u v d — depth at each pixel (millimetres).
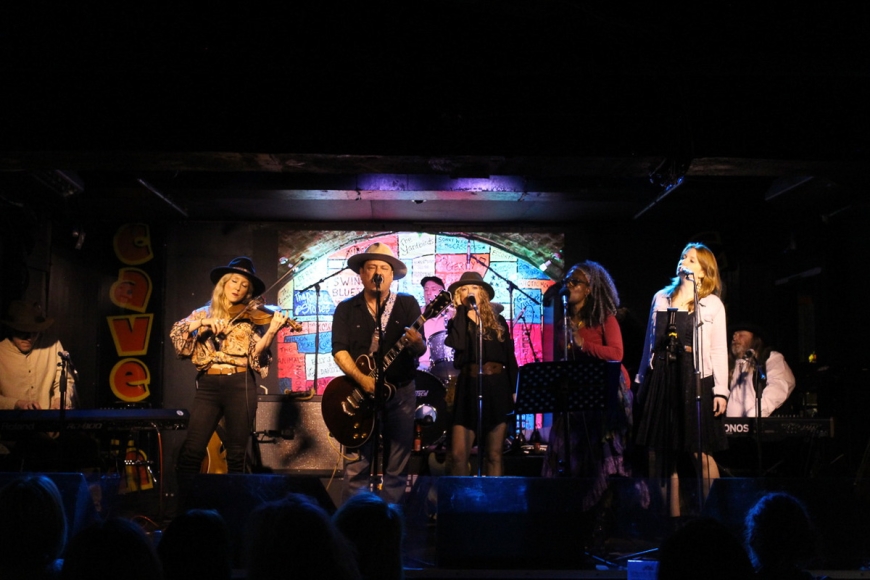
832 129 4828
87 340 7848
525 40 4730
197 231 8008
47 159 4816
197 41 4656
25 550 2381
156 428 5082
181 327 4992
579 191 6770
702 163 4898
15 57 4586
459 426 4875
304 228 8086
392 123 4742
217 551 2121
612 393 4148
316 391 7395
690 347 4422
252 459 6457
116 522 1919
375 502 2307
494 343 4973
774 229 7828
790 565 2510
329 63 4699
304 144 4703
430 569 3660
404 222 8133
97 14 4609
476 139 4770
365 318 4953
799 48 4703
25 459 5535
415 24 4719
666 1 4684
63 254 7609
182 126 4676
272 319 5086
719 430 4543
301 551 1850
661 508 3924
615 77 4840
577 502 3730
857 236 6734
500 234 8148
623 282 8062
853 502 3811
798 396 6863
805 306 7789
